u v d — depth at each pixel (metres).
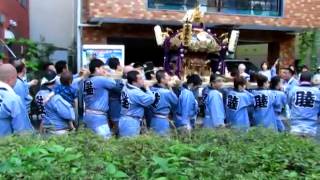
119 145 4.03
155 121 7.59
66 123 6.75
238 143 4.29
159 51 18.94
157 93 7.55
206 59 12.55
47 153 3.42
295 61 17.73
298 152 3.88
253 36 17.41
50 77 9.81
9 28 17.16
